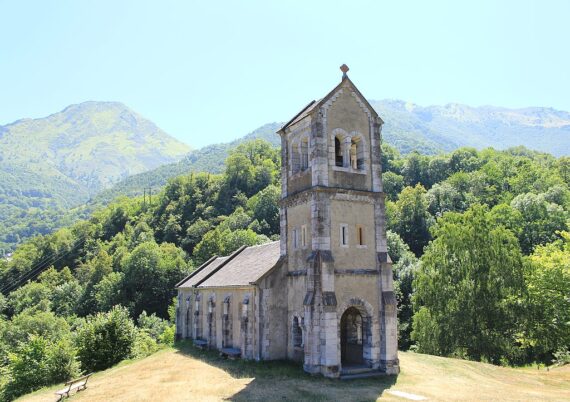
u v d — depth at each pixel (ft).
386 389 79.97
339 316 88.17
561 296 136.36
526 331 136.15
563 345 133.39
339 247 90.94
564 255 143.84
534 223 212.84
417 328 155.12
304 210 95.50
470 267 143.84
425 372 94.89
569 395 82.89
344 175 94.58
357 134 97.91
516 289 138.41
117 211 429.38
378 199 97.09
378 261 94.27
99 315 146.82
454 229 153.28
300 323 93.61
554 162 347.15
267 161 433.48
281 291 99.66
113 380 100.01
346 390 78.02
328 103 95.09
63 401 83.87
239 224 334.44
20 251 404.77
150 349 161.99
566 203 235.81
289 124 104.06
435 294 150.10
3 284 353.92
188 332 151.64
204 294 136.98
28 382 119.55
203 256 290.56
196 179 440.04
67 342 132.57
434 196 299.58
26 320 226.17
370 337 91.15
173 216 381.60
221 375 91.66
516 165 335.47
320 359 86.43
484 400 75.10
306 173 96.32
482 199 291.58
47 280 328.49
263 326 97.40
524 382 96.43
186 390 81.97
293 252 98.73
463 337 139.54
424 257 161.89
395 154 426.51
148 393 82.02
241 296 110.11
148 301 276.62
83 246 392.47
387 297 92.32
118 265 320.29
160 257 292.81
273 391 77.61
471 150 379.76
